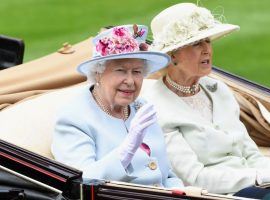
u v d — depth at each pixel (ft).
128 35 39.01
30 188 37.11
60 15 116.98
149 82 48.47
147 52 38.86
